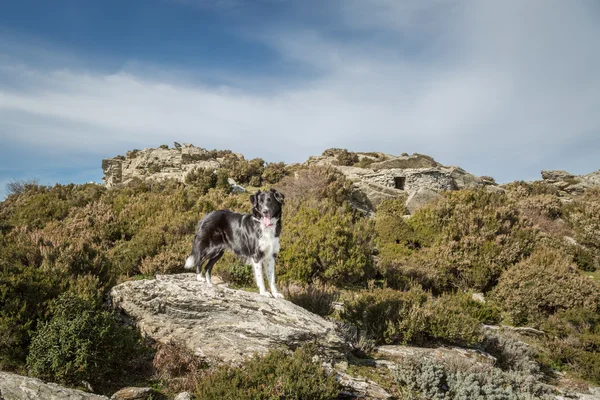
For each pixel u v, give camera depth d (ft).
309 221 41.45
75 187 60.95
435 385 19.83
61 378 17.53
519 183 97.40
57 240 31.81
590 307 34.09
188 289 22.20
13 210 52.70
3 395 14.46
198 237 23.77
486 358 26.25
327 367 20.04
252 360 18.88
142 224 43.42
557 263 39.99
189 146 126.00
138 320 22.90
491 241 44.55
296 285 30.83
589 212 62.23
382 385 20.04
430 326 26.43
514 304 35.70
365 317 26.99
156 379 19.08
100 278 27.76
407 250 45.65
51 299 21.25
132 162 121.60
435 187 86.48
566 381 27.63
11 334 18.57
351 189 68.69
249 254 22.11
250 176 89.81
